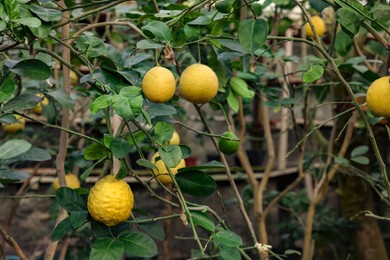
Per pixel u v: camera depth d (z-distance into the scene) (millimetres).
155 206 3582
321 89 2412
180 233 3514
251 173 2186
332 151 2494
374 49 2207
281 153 3545
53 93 1284
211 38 1276
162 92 1146
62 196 1214
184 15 1258
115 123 1906
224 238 1201
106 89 1243
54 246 1415
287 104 2018
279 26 2387
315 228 2996
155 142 1197
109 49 1509
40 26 1163
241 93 1598
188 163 3686
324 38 2646
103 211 1160
